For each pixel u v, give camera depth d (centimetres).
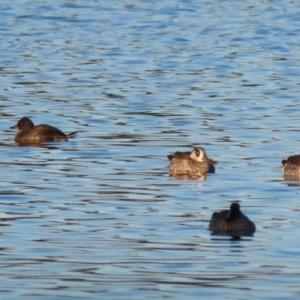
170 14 7194
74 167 2967
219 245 2205
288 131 3512
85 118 3756
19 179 2805
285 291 1916
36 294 1897
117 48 5666
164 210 2491
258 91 4334
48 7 7525
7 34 6231
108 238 2253
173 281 1972
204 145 3288
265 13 7300
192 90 4362
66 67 4997
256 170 2931
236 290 1922
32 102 4084
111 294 1898
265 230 2322
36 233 2289
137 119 3725
